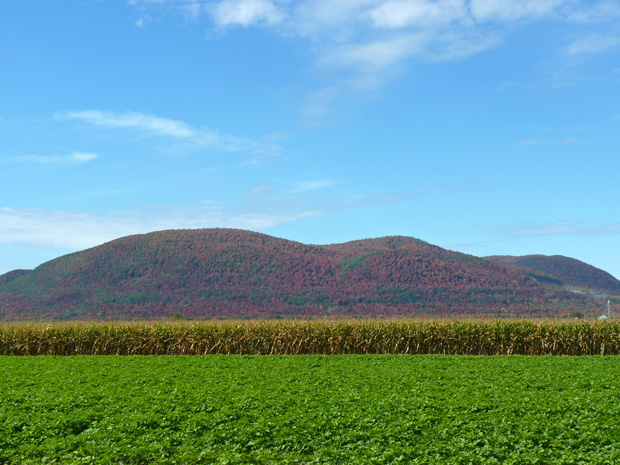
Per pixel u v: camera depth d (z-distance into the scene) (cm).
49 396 1329
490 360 2150
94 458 893
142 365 2002
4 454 912
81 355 2452
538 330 2609
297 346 2647
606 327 2589
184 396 1327
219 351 2652
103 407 1227
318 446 958
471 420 1082
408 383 1515
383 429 1020
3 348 2659
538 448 920
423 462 872
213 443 979
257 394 1336
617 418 1088
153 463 881
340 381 1561
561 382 1531
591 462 865
